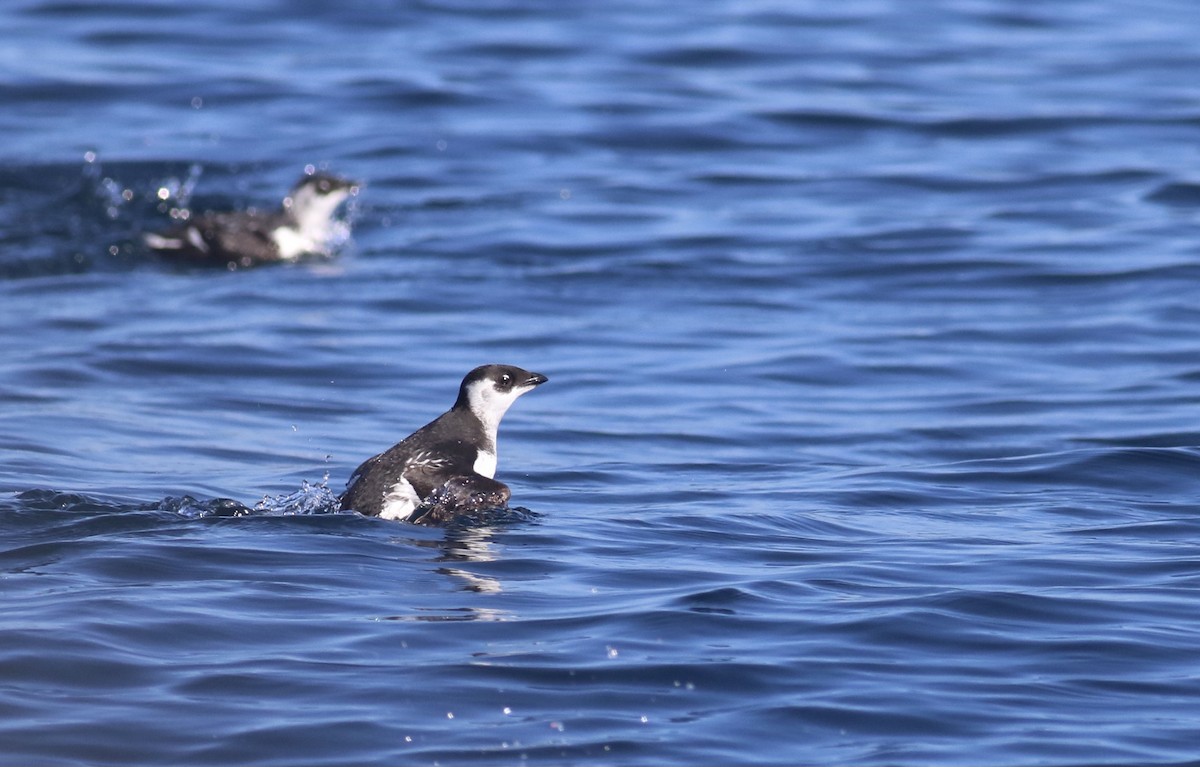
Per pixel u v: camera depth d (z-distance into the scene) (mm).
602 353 18250
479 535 11422
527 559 10867
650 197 25453
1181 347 18250
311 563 10586
